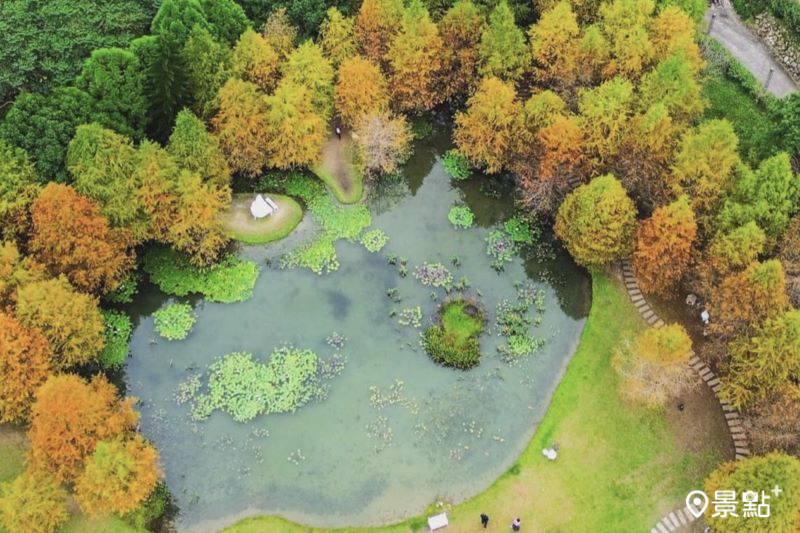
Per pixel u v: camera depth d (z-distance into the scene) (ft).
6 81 252.42
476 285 247.91
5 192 216.33
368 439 214.90
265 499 204.64
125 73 242.37
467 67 274.36
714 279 215.72
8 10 268.00
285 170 271.69
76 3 273.54
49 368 203.41
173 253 250.98
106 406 199.11
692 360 223.92
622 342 228.84
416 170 279.49
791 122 229.86
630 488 202.49
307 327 237.25
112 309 239.71
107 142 224.12
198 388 223.92
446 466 209.97
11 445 204.95
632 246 230.27
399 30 266.16
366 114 262.06
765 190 211.61
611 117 235.61
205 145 236.02
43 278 213.05
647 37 257.34
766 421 192.85
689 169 221.66
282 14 269.64
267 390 223.51
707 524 194.90
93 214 219.82
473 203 270.05
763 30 298.97
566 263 253.24
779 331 191.72
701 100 257.34
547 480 205.36
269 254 253.24
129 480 185.57
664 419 213.66
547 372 228.43
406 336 235.40
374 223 263.49
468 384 225.76
